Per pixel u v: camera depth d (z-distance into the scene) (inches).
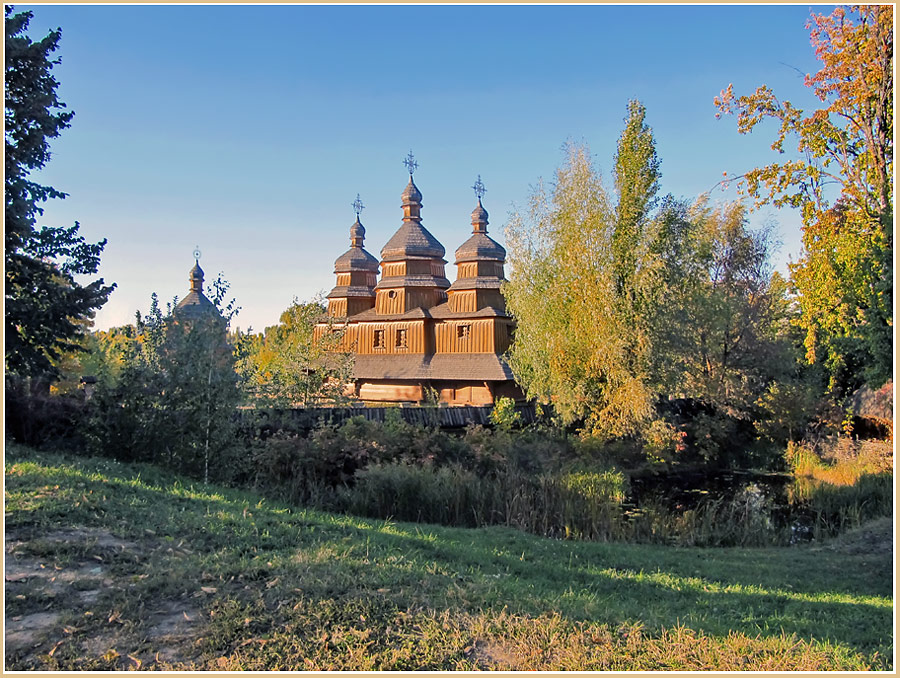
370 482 572.1
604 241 1039.6
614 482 701.9
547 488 621.0
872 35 749.3
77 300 717.3
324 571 278.5
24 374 661.9
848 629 297.4
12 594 231.6
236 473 583.5
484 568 349.4
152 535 312.3
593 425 1017.5
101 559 271.4
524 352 1129.4
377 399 1774.1
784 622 298.8
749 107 848.9
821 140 807.1
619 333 1000.2
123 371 586.6
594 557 449.4
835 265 770.2
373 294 2044.8
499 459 728.3
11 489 345.7
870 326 622.8
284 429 705.6
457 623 236.1
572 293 1050.1
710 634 256.8
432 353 1760.6
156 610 233.0
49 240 716.7
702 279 1151.6
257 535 331.6
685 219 1079.0
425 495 569.3
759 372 1235.2
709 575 418.6
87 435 569.0
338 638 218.7
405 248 1865.2
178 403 564.4
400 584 274.1
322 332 1346.0
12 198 661.9
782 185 842.8
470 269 1752.0
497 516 574.6
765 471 1016.9
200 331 584.7
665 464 981.2
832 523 656.4
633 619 270.2
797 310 1446.9
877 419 1000.9
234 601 237.6
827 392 1127.6
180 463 555.2
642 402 962.1
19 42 698.2
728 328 1212.5
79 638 209.0
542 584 335.6
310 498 568.1
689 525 613.0
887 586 416.8
